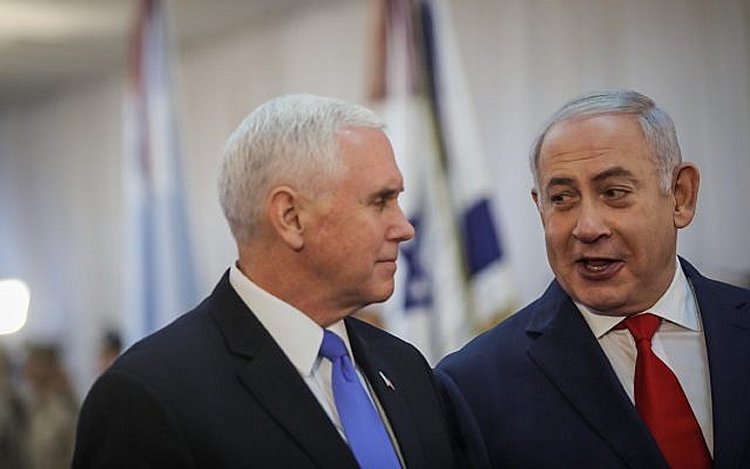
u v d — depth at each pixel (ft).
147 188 33.94
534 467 14.23
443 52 28.81
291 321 13.21
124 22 52.75
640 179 13.73
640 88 37.45
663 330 14.57
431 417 14.14
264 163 13.04
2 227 70.74
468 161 28.50
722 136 35.09
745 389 14.14
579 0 39.55
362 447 12.98
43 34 54.49
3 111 70.49
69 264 65.92
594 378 14.32
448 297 27.89
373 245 13.09
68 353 65.77
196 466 12.14
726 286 15.24
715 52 35.27
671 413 14.14
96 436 12.21
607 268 13.93
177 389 12.34
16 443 48.37
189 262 33.47
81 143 64.85
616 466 13.97
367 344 14.35
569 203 14.05
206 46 56.29
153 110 33.78
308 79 50.80
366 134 13.19
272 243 13.16
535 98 41.19
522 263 41.68
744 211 34.55
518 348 15.02
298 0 49.75
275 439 12.48
